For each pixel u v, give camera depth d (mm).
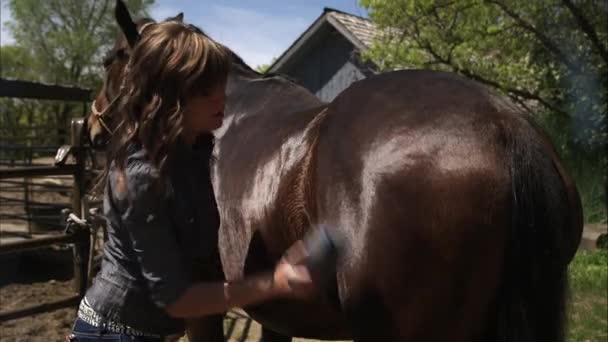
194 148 1797
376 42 9133
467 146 1811
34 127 8117
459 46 8625
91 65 30547
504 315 1757
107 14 30359
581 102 9008
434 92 1995
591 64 8828
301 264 1562
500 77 8711
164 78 1596
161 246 1625
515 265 1751
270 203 2324
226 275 2607
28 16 29578
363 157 1944
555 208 1774
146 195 1609
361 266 1896
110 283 1763
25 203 7590
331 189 2018
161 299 1622
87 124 3385
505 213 1757
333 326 2266
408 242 1819
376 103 2055
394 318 1869
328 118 2188
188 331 2771
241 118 2816
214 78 1633
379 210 1867
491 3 8617
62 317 5090
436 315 1820
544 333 1741
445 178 1794
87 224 4203
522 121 1870
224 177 2652
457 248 1772
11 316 3891
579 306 5531
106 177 1776
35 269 6766
